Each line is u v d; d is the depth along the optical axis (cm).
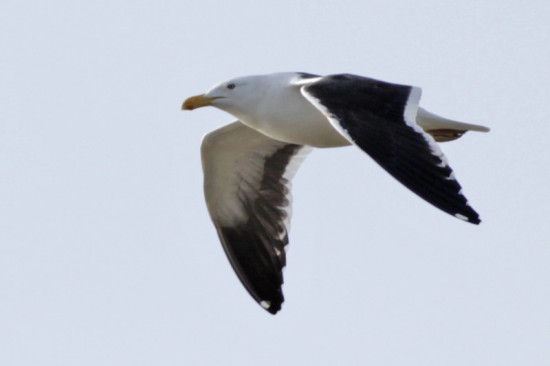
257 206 1523
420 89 1277
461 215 1173
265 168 1511
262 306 1521
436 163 1202
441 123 1381
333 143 1394
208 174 1505
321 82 1292
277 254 1520
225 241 1534
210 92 1406
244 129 1461
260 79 1395
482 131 1379
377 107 1254
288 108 1381
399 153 1212
